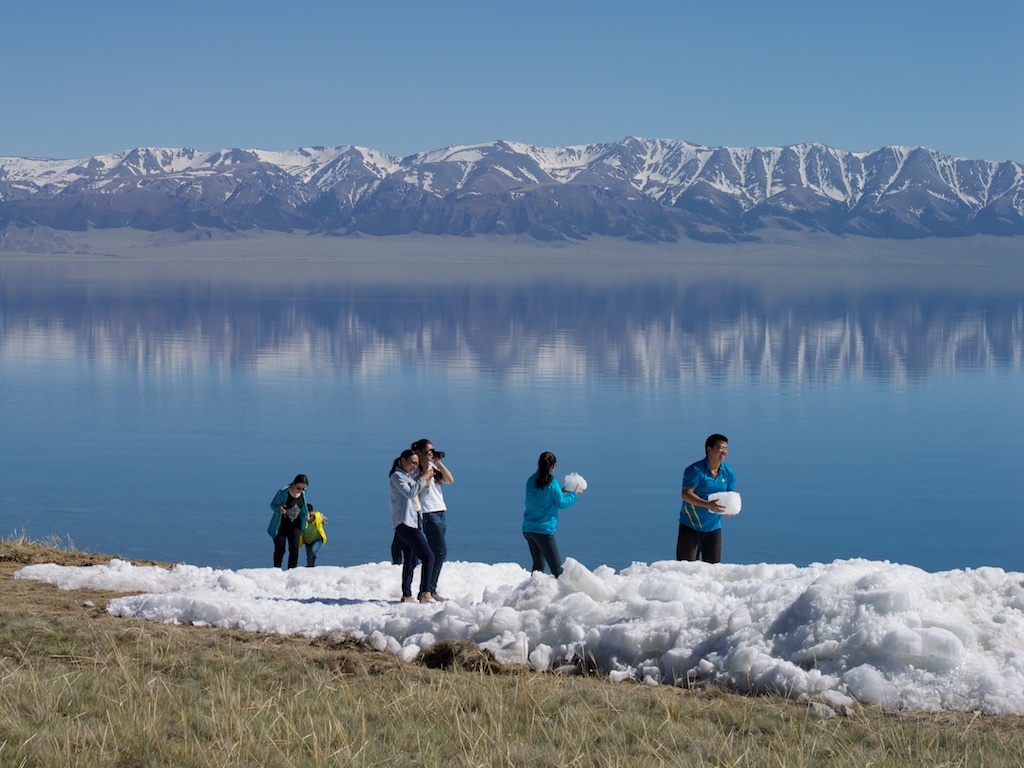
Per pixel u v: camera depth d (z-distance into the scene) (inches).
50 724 337.4
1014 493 1819.6
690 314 7283.5
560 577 482.0
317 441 2327.8
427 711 370.0
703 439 2410.2
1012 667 384.8
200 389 3267.7
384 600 589.9
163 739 328.2
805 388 3432.6
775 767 319.9
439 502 605.6
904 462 2133.4
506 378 3661.4
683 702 383.9
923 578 432.5
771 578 502.0
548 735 349.7
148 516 1534.2
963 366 4136.3
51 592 594.2
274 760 317.4
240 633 493.7
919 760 329.4
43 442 2252.7
